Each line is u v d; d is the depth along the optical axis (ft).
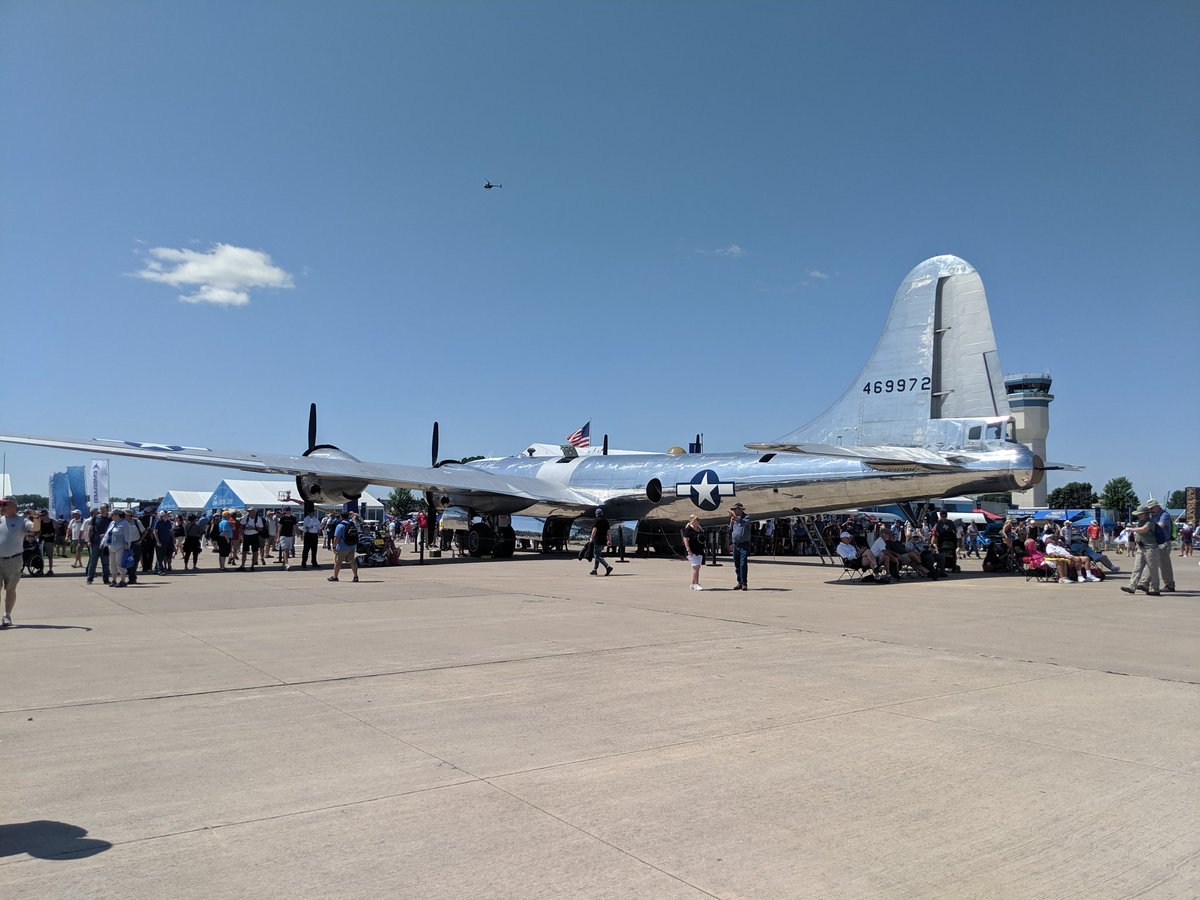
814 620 37.09
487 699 21.97
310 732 18.71
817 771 16.16
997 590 51.88
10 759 16.62
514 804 14.35
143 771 15.93
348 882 11.36
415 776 15.79
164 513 65.92
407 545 125.18
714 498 76.95
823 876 11.68
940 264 63.62
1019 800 14.62
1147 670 25.88
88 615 38.55
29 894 10.87
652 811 14.07
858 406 67.77
